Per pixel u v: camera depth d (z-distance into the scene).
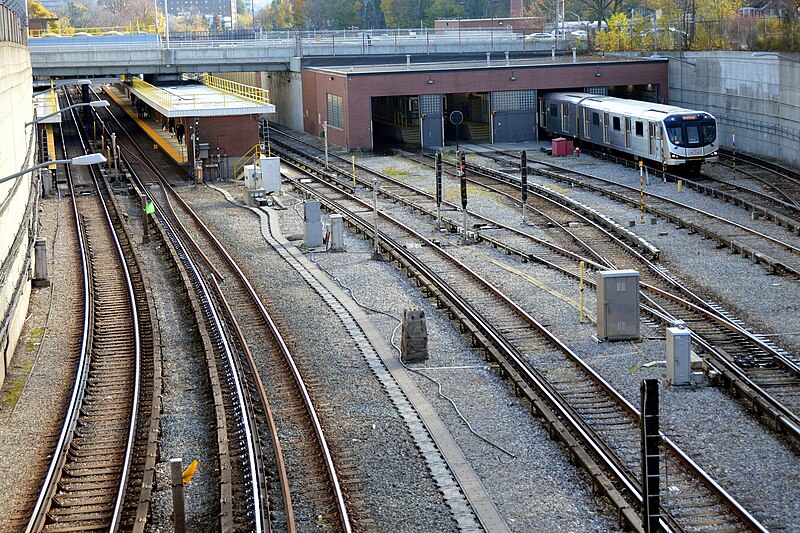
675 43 75.69
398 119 73.06
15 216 29.66
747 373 22.27
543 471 17.33
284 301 29.44
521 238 37.56
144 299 30.56
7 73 30.77
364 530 15.26
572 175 52.81
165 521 15.88
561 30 103.88
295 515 15.77
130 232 40.94
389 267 33.62
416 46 84.69
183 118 59.88
